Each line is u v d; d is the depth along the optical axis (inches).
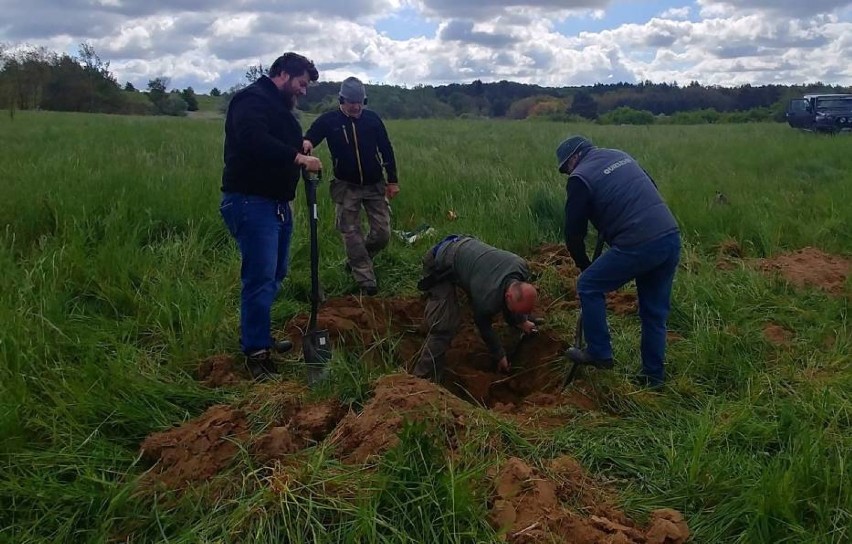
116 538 122.9
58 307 194.4
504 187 368.8
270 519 119.0
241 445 138.5
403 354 211.3
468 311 227.5
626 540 117.5
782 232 310.5
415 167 432.5
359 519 116.6
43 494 127.9
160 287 215.8
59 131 725.3
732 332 204.8
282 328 213.2
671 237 176.1
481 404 191.9
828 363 192.1
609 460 145.1
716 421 159.3
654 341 182.5
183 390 165.3
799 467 132.0
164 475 134.4
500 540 115.3
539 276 259.6
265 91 178.5
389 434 135.6
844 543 121.3
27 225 263.4
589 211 181.2
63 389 157.8
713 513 129.3
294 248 260.2
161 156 466.3
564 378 190.9
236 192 178.7
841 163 536.4
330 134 237.8
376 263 264.7
